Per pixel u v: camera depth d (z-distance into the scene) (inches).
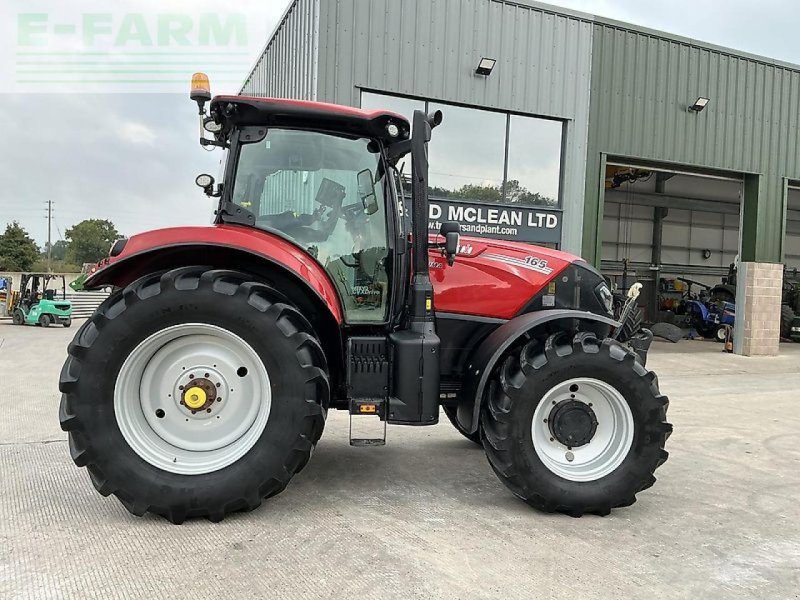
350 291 137.6
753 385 327.3
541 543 114.3
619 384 128.9
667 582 100.7
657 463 129.8
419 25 346.3
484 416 132.0
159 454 119.1
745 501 142.3
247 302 118.8
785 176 487.2
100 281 131.2
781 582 102.0
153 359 121.3
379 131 136.2
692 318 613.3
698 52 441.4
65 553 103.7
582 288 152.7
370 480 149.3
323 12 323.6
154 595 90.4
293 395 119.4
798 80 484.7
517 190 386.9
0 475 145.2
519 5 373.7
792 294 646.5
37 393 259.4
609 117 412.5
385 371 132.0
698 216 771.4
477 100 365.7
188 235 121.6
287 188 135.0
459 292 147.4
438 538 115.0
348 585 95.3
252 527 117.0
